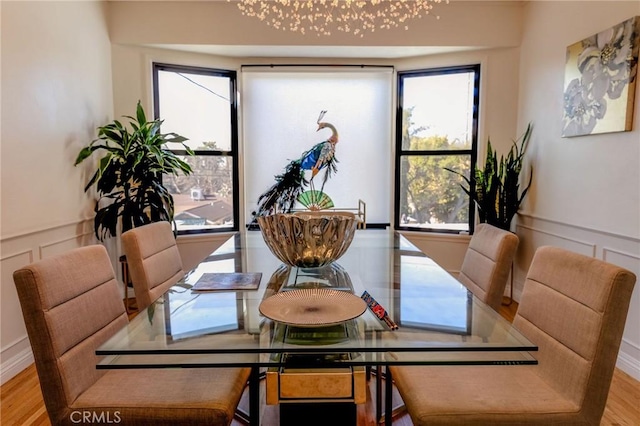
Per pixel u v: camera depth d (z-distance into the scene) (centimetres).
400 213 409
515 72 357
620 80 230
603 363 116
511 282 351
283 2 268
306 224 176
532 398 127
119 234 357
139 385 135
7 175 225
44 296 120
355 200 405
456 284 182
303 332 133
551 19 304
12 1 229
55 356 121
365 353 126
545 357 137
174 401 126
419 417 122
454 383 137
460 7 347
